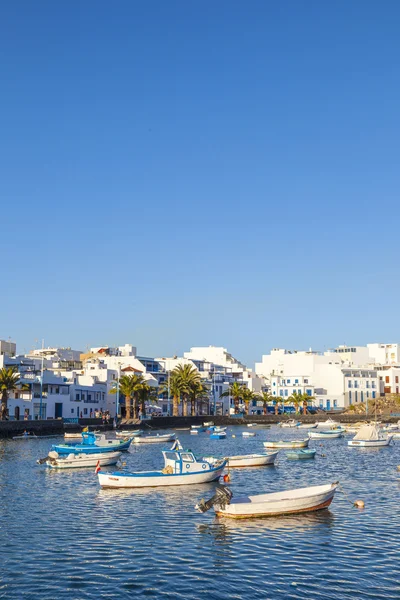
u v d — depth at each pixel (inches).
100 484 2001.7
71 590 989.8
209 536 1321.4
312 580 1034.1
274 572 1075.9
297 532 1353.3
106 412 5664.4
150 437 4077.3
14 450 3275.1
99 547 1236.5
